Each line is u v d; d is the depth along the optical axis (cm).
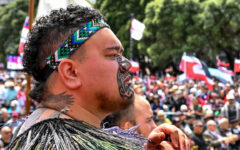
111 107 90
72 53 88
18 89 1038
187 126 720
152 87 1331
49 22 90
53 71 89
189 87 1421
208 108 787
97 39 89
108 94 88
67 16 90
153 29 2675
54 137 78
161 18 2606
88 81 87
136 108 180
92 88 87
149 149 96
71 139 79
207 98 1115
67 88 88
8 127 387
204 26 2478
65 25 89
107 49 89
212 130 632
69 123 82
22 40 861
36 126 83
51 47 89
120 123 174
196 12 2578
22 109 734
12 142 85
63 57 88
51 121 83
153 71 3209
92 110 89
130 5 2875
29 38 93
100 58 88
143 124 178
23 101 856
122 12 2839
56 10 94
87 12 92
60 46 88
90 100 88
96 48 88
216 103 1155
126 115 176
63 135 79
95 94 88
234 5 2453
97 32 89
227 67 2905
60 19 90
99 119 91
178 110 1051
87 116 88
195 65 1210
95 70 87
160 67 2930
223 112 857
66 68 87
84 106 88
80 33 88
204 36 2523
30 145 78
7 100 926
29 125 85
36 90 92
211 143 611
